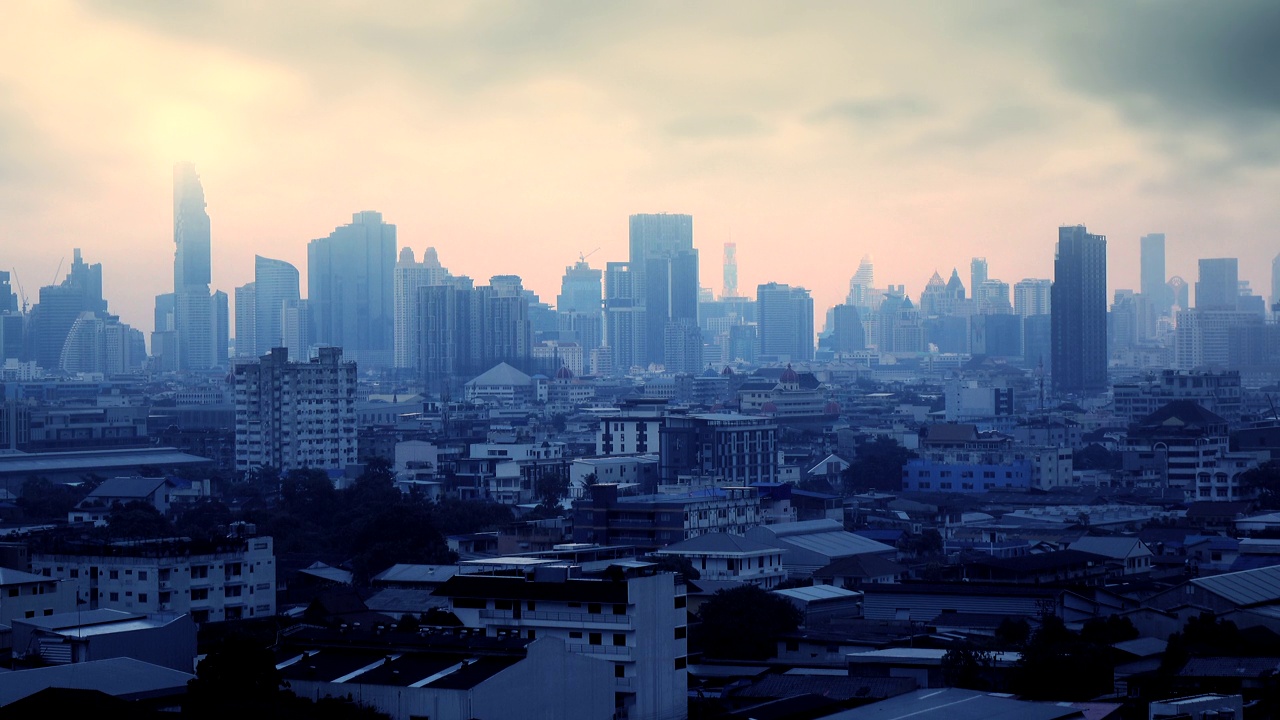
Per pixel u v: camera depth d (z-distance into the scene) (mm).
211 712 199250
